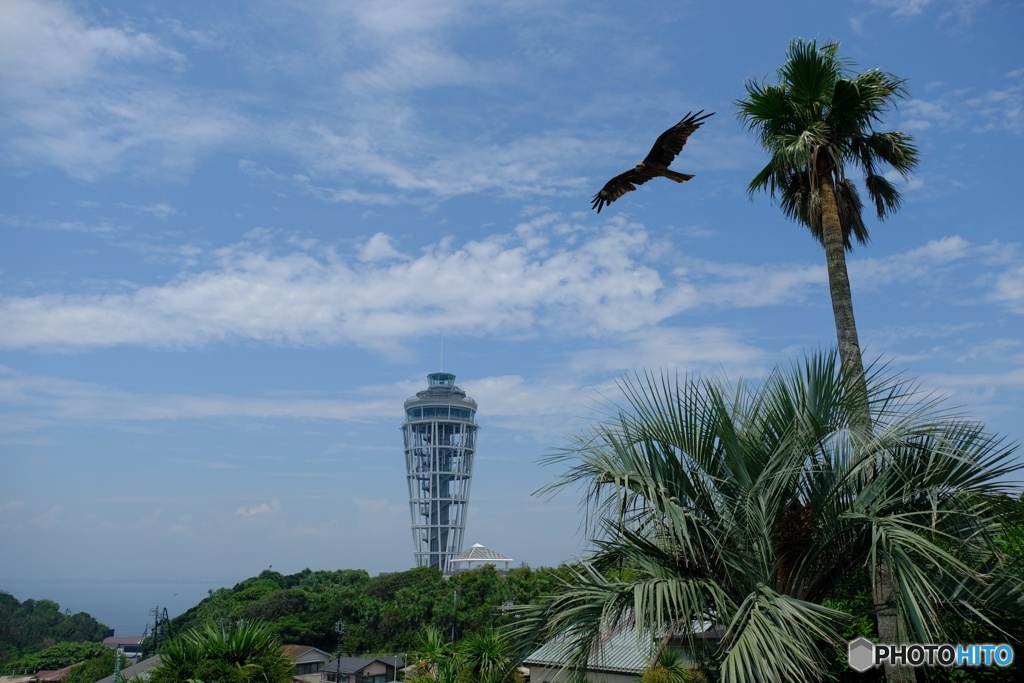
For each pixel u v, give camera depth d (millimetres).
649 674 14781
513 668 9773
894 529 8023
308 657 81375
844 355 14078
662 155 5367
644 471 9367
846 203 15984
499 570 104750
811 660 7309
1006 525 9234
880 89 14711
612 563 10008
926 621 8555
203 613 118812
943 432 8781
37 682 102125
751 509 9047
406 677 24422
